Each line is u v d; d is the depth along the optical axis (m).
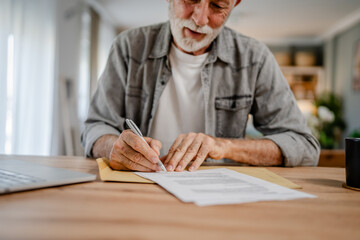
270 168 0.83
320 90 5.89
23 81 2.56
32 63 2.66
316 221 0.37
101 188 0.51
